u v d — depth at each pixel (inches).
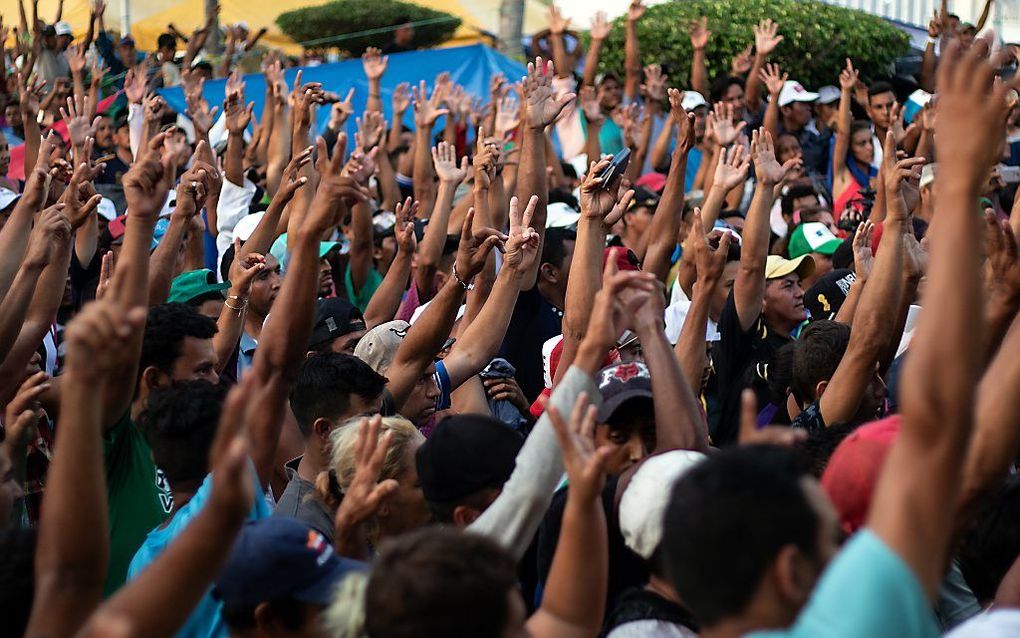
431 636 77.4
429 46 518.6
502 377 197.5
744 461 74.0
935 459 67.2
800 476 74.2
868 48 476.7
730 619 72.1
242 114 277.4
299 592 102.5
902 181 159.6
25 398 130.0
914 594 64.9
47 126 356.2
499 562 80.9
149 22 491.8
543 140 226.7
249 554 102.3
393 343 177.6
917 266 176.2
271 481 167.9
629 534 105.0
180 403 131.0
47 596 80.7
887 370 181.5
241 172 278.2
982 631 93.5
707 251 172.1
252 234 206.2
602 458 93.2
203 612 111.3
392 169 343.9
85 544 80.9
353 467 128.6
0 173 306.5
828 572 66.9
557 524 126.2
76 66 358.0
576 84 434.9
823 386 171.5
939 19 426.6
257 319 205.0
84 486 80.5
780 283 229.8
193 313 156.0
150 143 134.2
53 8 484.4
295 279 131.3
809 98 411.2
